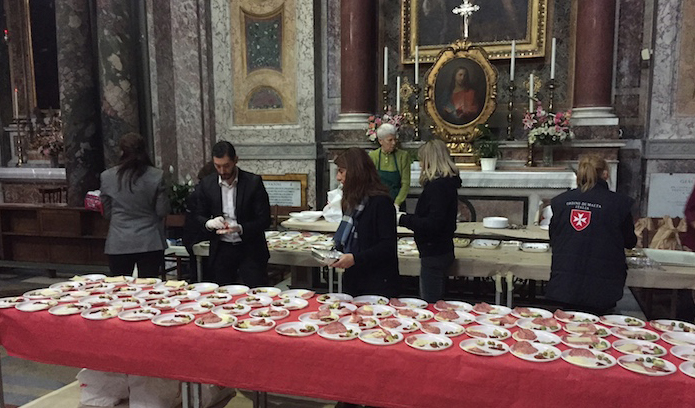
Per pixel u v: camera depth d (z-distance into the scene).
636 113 6.64
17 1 9.01
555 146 6.45
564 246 2.90
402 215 3.36
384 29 7.47
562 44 6.82
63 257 6.59
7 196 9.23
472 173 6.26
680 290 4.61
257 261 3.61
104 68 6.94
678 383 1.73
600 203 2.85
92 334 2.40
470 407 1.92
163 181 3.76
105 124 7.04
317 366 2.09
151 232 3.73
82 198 7.07
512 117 6.99
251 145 7.71
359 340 2.09
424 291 3.41
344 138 7.19
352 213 2.89
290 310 2.54
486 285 5.44
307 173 7.50
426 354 1.96
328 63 7.58
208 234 3.61
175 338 2.26
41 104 9.13
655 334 2.17
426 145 3.31
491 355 1.92
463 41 6.74
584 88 6.46
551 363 1.87
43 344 2.50
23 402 3.22
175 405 2.85
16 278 6.43
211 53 7.74
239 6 7.56
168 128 7.74
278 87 7.55
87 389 2.94
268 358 2.15
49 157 8.93
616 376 1.78
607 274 2.80
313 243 4.21
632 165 6.66
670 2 6.25
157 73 7.53
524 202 6.19
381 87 7.54
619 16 6.57
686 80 6.29
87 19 7.05
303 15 7.30
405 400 2.00
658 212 6.49
